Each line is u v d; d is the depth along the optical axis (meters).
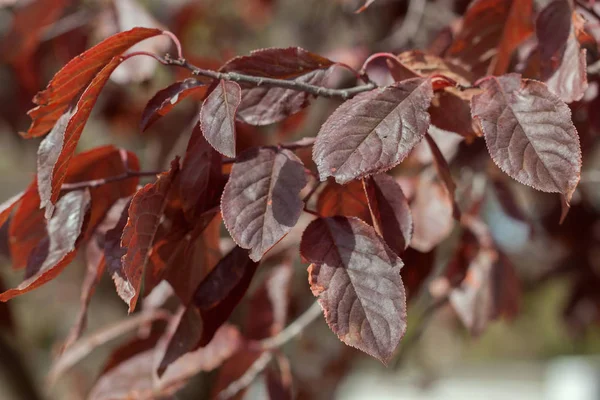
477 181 0.93
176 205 0.67
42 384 1.93
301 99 0.68
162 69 1.16
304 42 1.58
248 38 1.74
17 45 1.12
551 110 0.65
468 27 0.77
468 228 0.88
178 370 0.79
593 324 1.24
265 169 0.65
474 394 4.41
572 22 0.72
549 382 3.86
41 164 0.67
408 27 1.13
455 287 0.86
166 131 1.10
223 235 1.06
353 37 1.33
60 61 1.23
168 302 0.86
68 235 0.70
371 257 0.65
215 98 0.65
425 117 0.65
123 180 0.72
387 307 0.64
